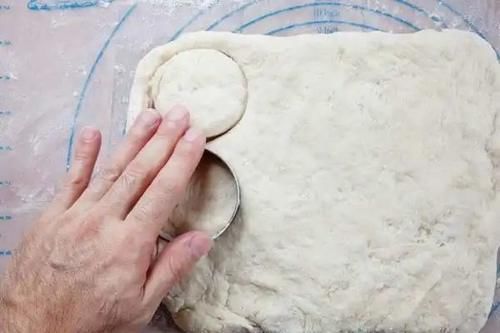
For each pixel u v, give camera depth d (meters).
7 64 0.56
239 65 0.51
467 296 0.50
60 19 0.57
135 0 0.57
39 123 0.56
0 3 0.57
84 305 0.44
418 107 0.51
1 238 0.55
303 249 0.49
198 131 0.47
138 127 0.48
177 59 0.51
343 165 0.50
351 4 0.57
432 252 0.50
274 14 0.57
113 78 0.56
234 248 0.50
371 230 0.50
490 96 0.52
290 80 0.51
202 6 0.57
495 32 0.56
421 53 0.51
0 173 0.55
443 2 0.57
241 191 0.50
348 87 0.51
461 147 0.51
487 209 0.51
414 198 0.50
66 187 0.48
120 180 0.46
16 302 0.45
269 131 0.50
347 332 0.50
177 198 0.46
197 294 0.50
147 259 0.45
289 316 0.50
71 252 0.45
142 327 0.47
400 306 0.50
